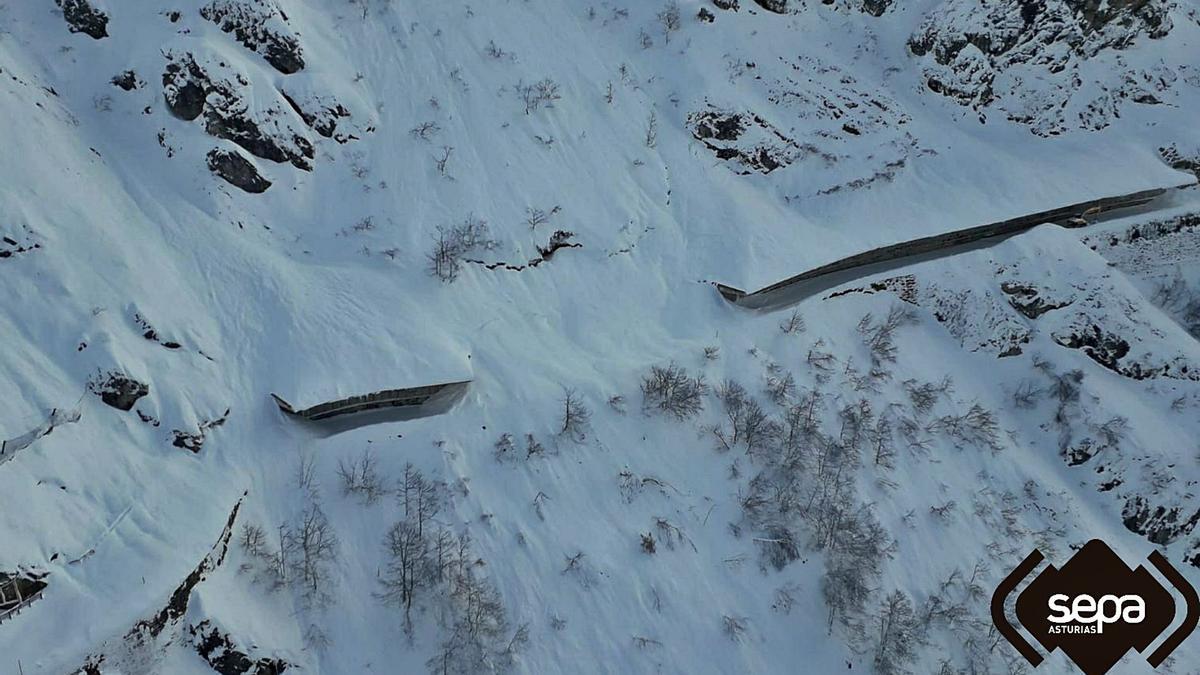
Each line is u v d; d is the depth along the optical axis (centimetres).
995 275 6831
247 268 5862
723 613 5234
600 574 5244
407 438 5538
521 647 4981
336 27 6931
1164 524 5916
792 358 6244
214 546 4931
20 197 5462
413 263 6159
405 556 5041
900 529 5656
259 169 6197
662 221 6800
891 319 6594
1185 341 6544
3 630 4497
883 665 5112
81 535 4803
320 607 4984
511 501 5403
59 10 6347
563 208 6631
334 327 5741
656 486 5578
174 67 6159
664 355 6153
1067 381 6347
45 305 5281
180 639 4744
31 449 4878
